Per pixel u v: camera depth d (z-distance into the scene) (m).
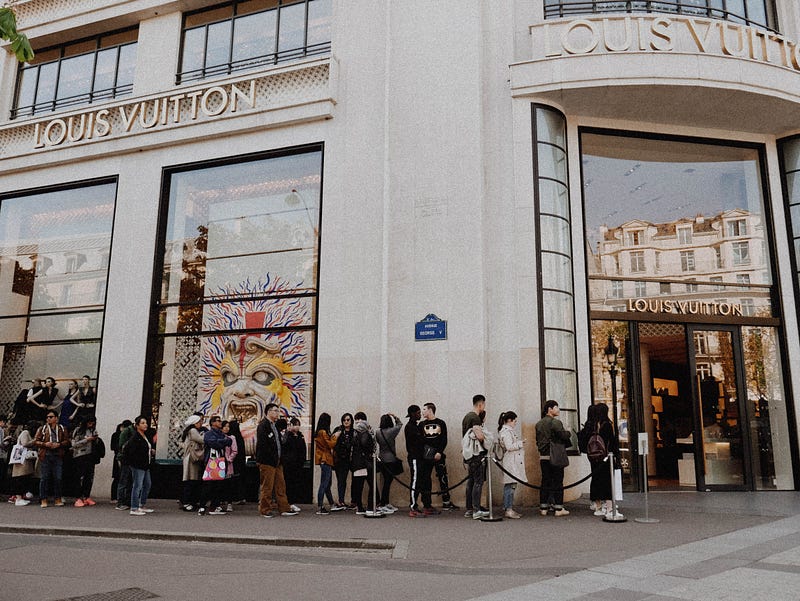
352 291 13.34
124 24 17.02
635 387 13.88
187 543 8.91
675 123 14.47
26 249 17.02
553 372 12.51
